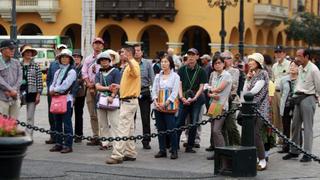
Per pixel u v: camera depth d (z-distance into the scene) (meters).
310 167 13.99
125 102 13.95
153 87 14.91
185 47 57.22
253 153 12.72
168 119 14.70
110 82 14.89
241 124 12.98
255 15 55.69
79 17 56.06
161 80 14.75
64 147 15.28
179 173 12.95
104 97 14.91
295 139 14.85
